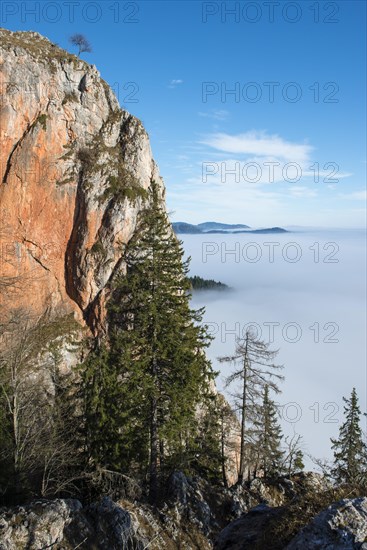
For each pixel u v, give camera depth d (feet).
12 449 63.21
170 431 73.82
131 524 50.39
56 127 139.44
